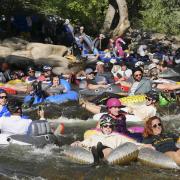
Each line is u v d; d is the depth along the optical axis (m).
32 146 9.55
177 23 42.50
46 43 27.48
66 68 21.75
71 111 13.17
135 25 44.06
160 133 8.90
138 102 12.85
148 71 18.12
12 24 27.20
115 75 18.39
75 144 9.21
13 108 10.32
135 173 7.99
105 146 8.87
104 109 13.06
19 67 21.11
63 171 8.09
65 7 33.97
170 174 7.96
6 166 8.36
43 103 13.85
